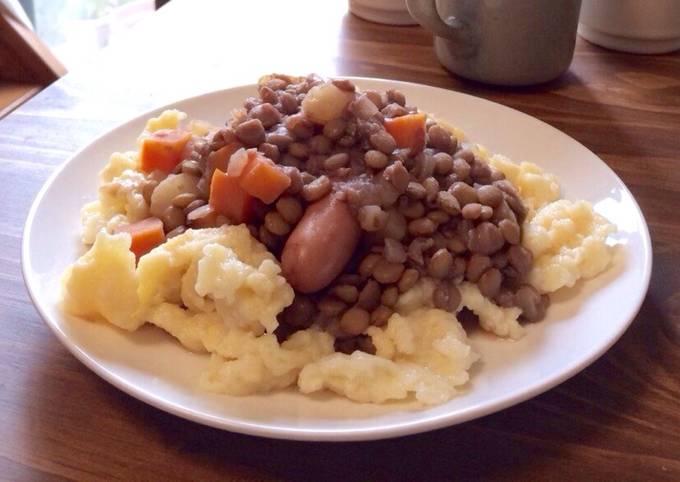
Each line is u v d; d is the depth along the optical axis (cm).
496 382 24
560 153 35
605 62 49
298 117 29
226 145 29
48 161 38
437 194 28
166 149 32
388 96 32
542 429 24
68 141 40
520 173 33
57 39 90
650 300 29
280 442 24
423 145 29
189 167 30
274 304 25
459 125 38
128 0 93
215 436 24
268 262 26
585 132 41
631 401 25
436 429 22
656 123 42
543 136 36
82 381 26
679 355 27
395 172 27
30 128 41
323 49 50
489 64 45
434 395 23
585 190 33
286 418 23
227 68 48
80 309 26
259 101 31
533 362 25
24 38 57
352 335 26
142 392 23
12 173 37
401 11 53
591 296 28
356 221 27
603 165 33
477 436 24
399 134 29
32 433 24
